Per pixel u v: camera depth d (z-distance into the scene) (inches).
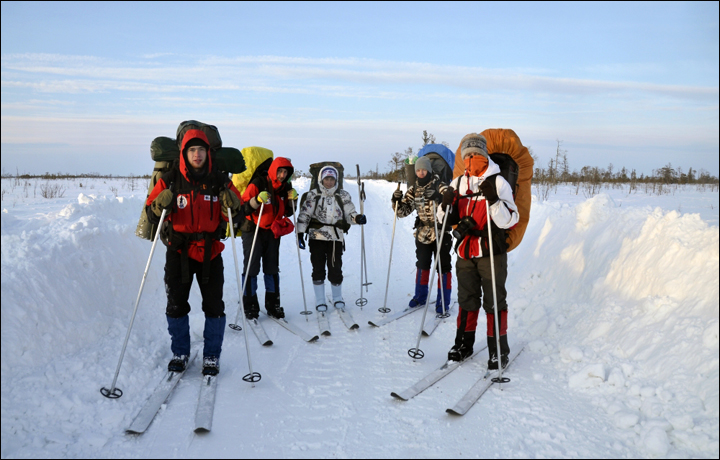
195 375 149.9
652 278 162.7
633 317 154.4
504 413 126.1
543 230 259.8
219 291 148.3
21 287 137.8
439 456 107.9
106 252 181.3
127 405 127.2
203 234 142.4
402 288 266.1
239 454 108.7
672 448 105.7
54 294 146.3
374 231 458.6
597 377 136.6
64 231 173.0
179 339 149.8
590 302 181.6
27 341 129.7
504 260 154.6
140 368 145.5
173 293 145.2
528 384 143.0
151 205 136.0
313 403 134.1
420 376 153.1
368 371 156.8
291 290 260.5
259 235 202.5
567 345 163.6
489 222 147.0
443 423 122.4
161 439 113.8
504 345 152.5
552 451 107.9
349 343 183.0
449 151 248.7
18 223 181.9
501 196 148.6
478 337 188.2
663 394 120.7
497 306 152.9
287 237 405.7
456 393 139.9
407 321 210.2
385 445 112.7
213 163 144.9
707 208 393.4
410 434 117.4
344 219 216.8
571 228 233.0
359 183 222.7
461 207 159.3
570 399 132.0
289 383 146.9
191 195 139.6
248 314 204.2
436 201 210.5
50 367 129.3
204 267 140.5
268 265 207.0
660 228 176.1
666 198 518.3
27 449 104.4
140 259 201.2
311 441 114.6
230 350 173.6
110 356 145.1
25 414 113.5
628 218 203.3
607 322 161.0
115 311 170.2
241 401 134.4
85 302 157.2
